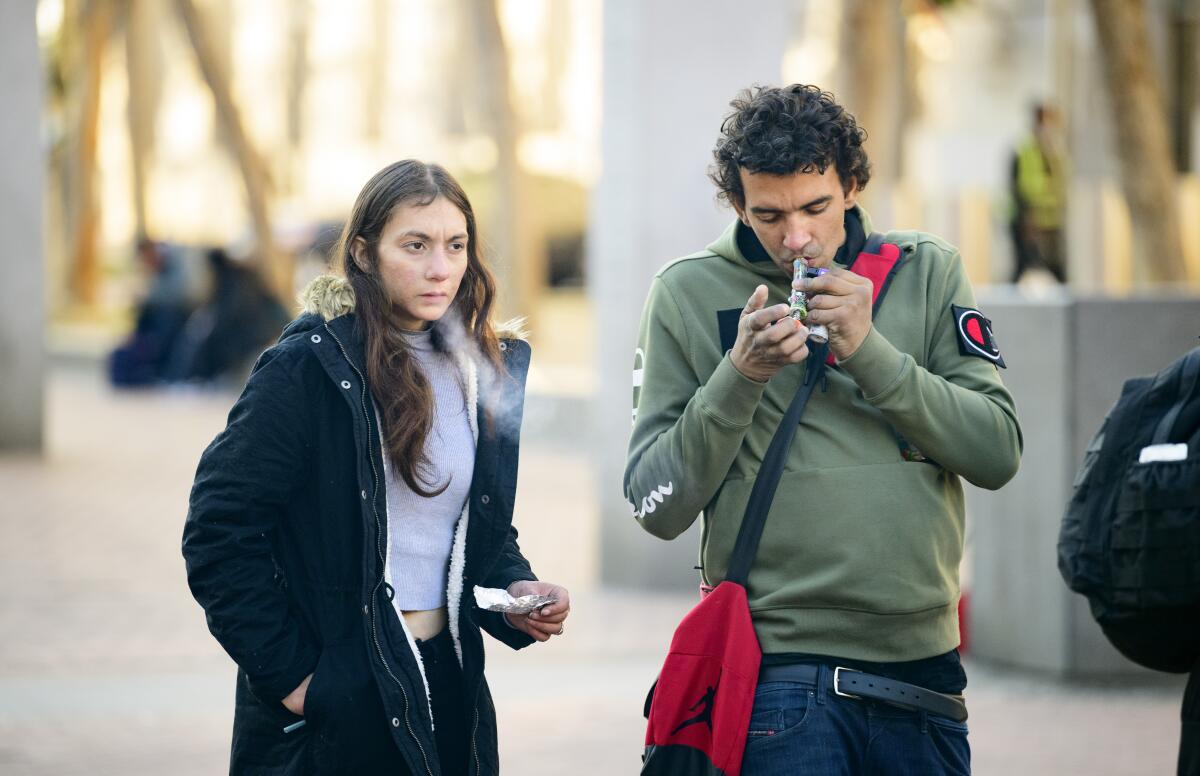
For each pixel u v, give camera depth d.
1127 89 37.31
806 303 9.29
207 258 69.25
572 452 50.19
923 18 64.12
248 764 9.70
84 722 19.09
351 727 9.35
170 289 70.56
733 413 9.25
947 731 9.75
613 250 27.86
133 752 17.78
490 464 9.85
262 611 9.32
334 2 133.75
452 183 9.76
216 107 77.69
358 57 133.75
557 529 34.94
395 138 131.75
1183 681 21.66
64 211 105.94
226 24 124.94
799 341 8.95
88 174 101.69
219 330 68.31
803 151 9.14
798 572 9.55
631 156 27.50
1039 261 47.09
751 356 9.08
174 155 133.62
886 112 59.22
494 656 23.39
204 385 68.38
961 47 66.75
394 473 9.61
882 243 10.03
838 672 9.48
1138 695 21.05
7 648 23.00
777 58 27.78
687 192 27.52
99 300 104.38
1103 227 47.50
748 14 27.56
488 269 9.98
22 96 44.12
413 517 9.75
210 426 56.28
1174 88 53.62
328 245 10.37
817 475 9.54
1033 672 22.16
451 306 9.91
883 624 9.49
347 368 9.41
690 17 27.34
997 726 19.31
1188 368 9.34
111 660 22.44
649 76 27.25
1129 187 37.59
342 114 133.62
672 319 10.06
